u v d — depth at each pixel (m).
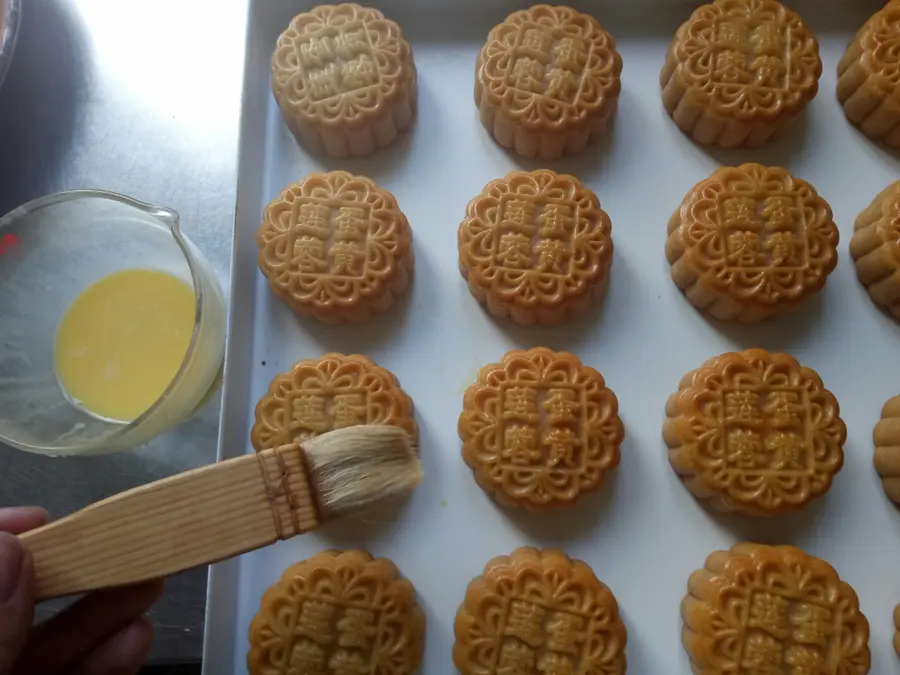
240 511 0.19
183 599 0.29
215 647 0.25
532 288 0.28
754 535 0.27
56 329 0.30
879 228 0.28
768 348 0.29
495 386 0.27
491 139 0.32
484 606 0.25
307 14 0.31
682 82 0.30
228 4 0.36
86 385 0.29
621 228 0.30
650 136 0.31
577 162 0.31
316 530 0.27
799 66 0.30
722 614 0.25
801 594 0.25
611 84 0.30
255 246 0.30
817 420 0.26
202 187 0.34
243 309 0.29
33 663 0.24
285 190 0.29
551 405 0.27
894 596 0.26
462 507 0.28
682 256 0.29
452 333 0.29
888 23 0.30
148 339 0.30
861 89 0.30
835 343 0.29
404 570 0.27
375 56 0.30
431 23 0.33
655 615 0.27
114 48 0.36
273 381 0.28
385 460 0.21
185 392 0.27
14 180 0.34
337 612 0.25
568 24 0.30
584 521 0.27
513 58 0.30
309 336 0.29
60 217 0.30
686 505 0.28
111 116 0.35
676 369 0.29
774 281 0.28
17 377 0.29
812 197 0.28
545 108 0.29
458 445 0.28
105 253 0.31
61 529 0.19
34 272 0.30
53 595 0.19
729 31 0.30
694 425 0.26
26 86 0.35
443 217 0.31
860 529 0.27
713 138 0.31
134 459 0.30
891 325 0.29
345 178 0.29
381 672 0.25
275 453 0.20
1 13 0.31
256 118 0.31
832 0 0.32
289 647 0.25
